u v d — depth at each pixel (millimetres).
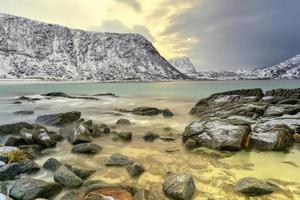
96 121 22328
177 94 56344
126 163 11039
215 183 9367
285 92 28719
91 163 11375
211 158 12312
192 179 8953
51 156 12391
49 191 8266
